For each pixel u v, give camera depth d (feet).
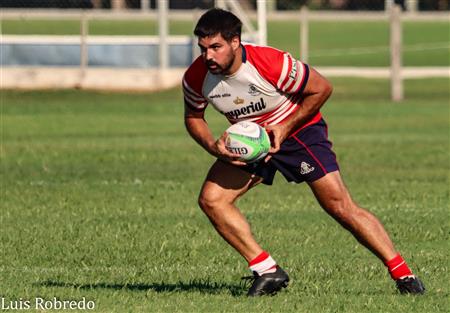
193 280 87.92
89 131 214.90
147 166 168.14
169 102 266.77
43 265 95.55
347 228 79.71
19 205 130.11
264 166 78.69
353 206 79.20
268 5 539.70
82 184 148.36
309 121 78.43
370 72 343.05
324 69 349.20
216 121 231.30
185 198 136.46
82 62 290.76
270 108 76.64
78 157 177.37
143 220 119.96
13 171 161.38
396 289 82.48
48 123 226.38
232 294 81.51
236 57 74.43
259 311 75.05
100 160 174.19
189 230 113.19
